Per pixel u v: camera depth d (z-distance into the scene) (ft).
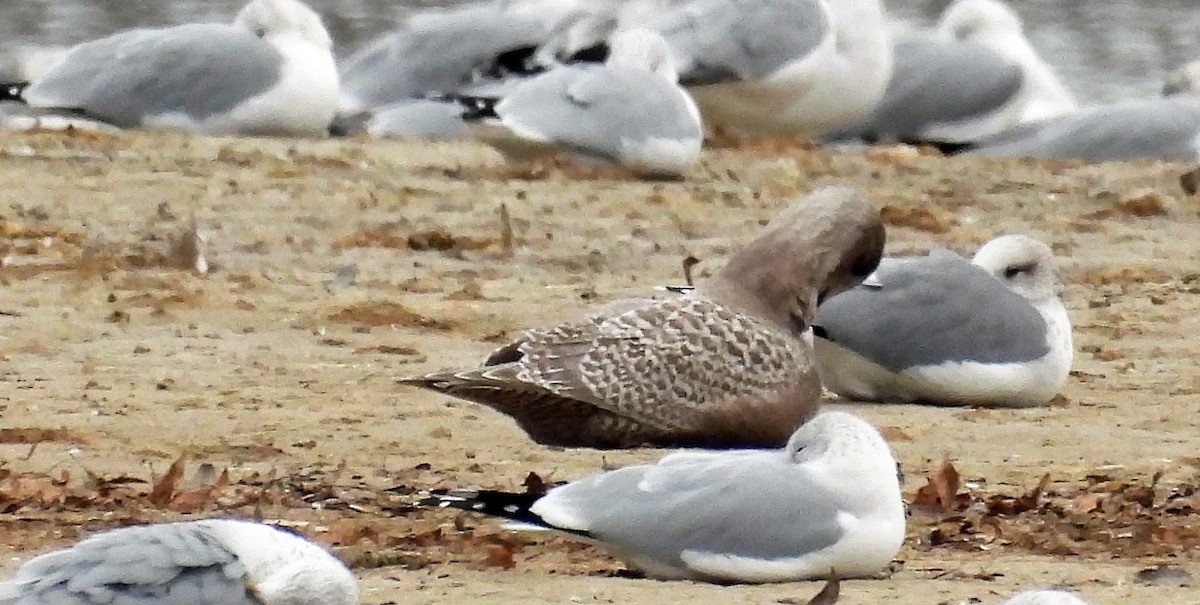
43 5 119.24
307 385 47.24
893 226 69.31
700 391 40.37
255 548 27.30
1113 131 83.76
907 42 91.66
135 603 26.40
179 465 39.06
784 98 83.56
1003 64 90.89
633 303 41.22
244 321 53.16
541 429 41.29
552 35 89.86
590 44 89.30
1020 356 48.47
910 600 32.32
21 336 50.52
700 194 71.41
